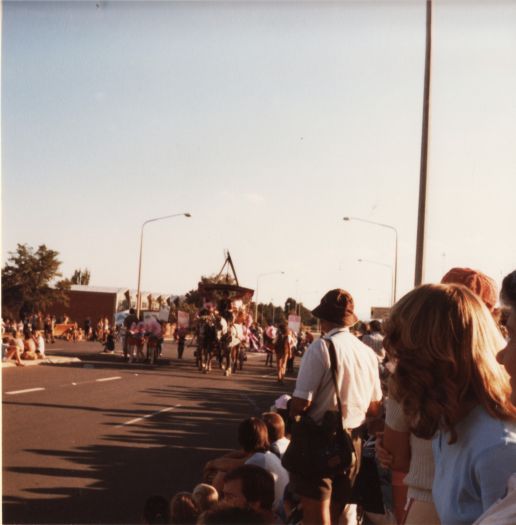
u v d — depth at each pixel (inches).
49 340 2222.0
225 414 643.5
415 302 103.4
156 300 4173.2
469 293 103.3
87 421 542.6
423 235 606.9
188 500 197.5
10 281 2372.0
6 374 957.2
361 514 239.6
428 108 617.0
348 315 212.1
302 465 199.6
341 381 202.4
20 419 534.3
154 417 589.0
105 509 292.0
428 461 115.0
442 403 96.3
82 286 3526.1
